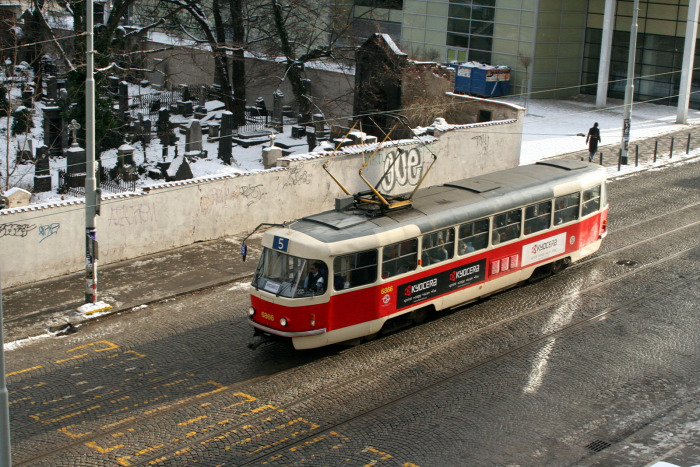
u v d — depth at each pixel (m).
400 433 12.88
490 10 48.16
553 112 43.50
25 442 12.62
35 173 26.98
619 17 46.47
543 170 20.84
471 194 18.38
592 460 12.09
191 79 47.09
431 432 12.92
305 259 15.19
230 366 15.44
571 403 13.92
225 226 23.31
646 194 28.17
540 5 46.00
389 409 13.71
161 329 17.23
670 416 13.48
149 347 16.33
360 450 12.36
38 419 13.38
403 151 27.50
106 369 15.31
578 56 47.94
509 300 18.89
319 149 26.19
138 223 21.39
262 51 39.28
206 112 39.69
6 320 17.52
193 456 12.18
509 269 18.72
